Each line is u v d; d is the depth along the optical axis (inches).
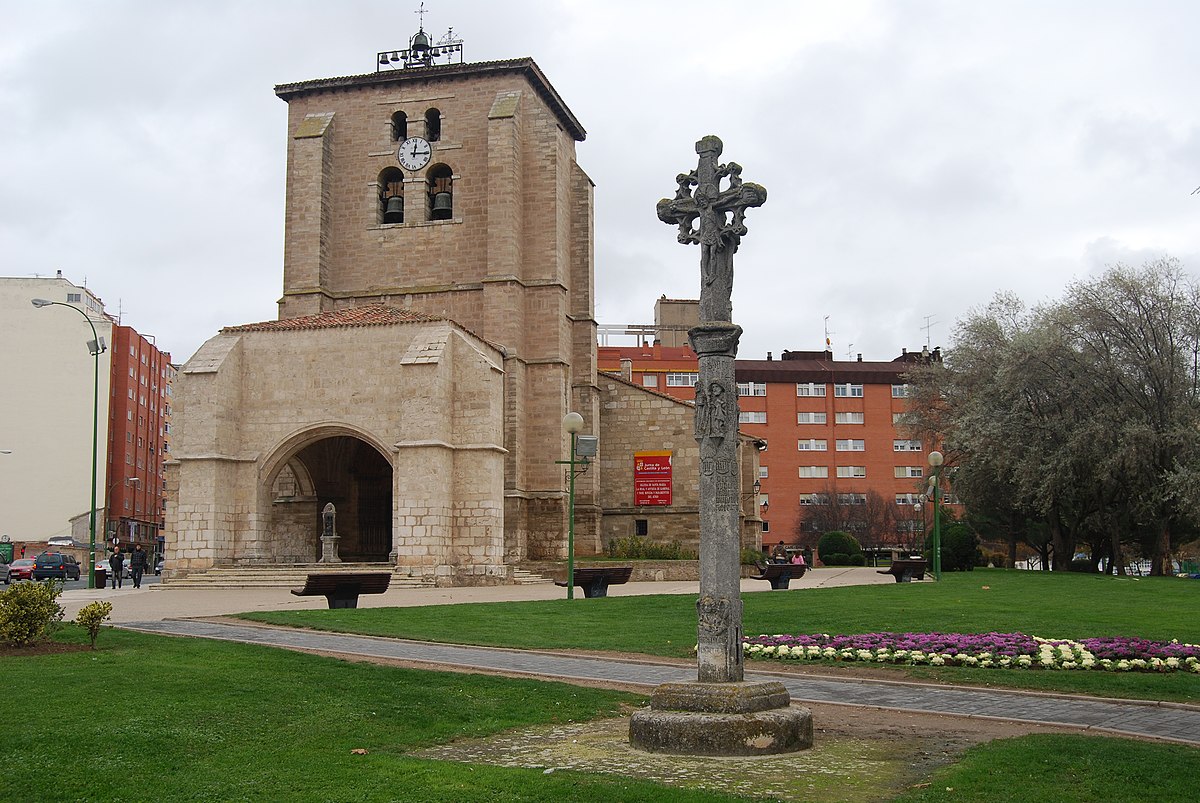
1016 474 2150.6
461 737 538.6
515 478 2025.1
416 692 631.2
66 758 453.1
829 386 4517.7
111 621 979.9
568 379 2180.1
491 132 2124.8
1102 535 2444.6
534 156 2177.7
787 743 498.0
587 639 914.7
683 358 4503.0
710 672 516.7
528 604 1174.3
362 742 514.3
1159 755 473.1
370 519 2098.9
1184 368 2140.7
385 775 437.4
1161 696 654.5
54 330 3715.6
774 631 946.1
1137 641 824.3
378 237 2203.5
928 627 955.3
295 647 824.9
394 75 2209.6
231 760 467.2
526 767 468.1
